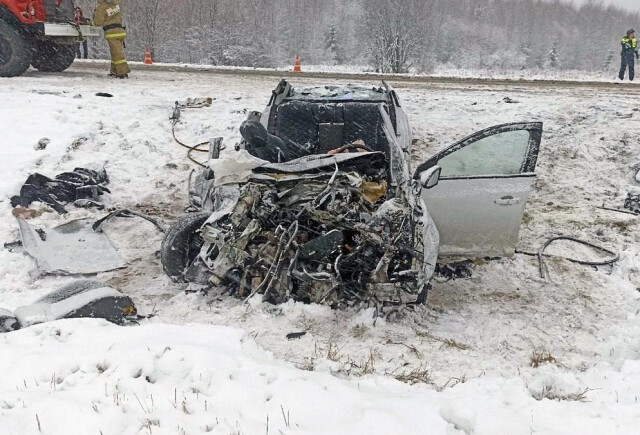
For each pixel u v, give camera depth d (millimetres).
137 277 5906
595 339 4840
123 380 3516
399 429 3141
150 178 8672
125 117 10062
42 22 12398
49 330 4172
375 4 29359
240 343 4207
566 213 7812
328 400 3391
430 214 5527
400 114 6754
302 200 5062
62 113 9867
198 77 14805
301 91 7250
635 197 7891
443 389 3928
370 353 4418
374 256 4977
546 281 5949
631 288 5773
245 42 39906
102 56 35562
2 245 6496
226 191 5590
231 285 5410
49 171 8266
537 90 13586
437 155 5367
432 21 31688
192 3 38719
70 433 3021
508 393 3738
